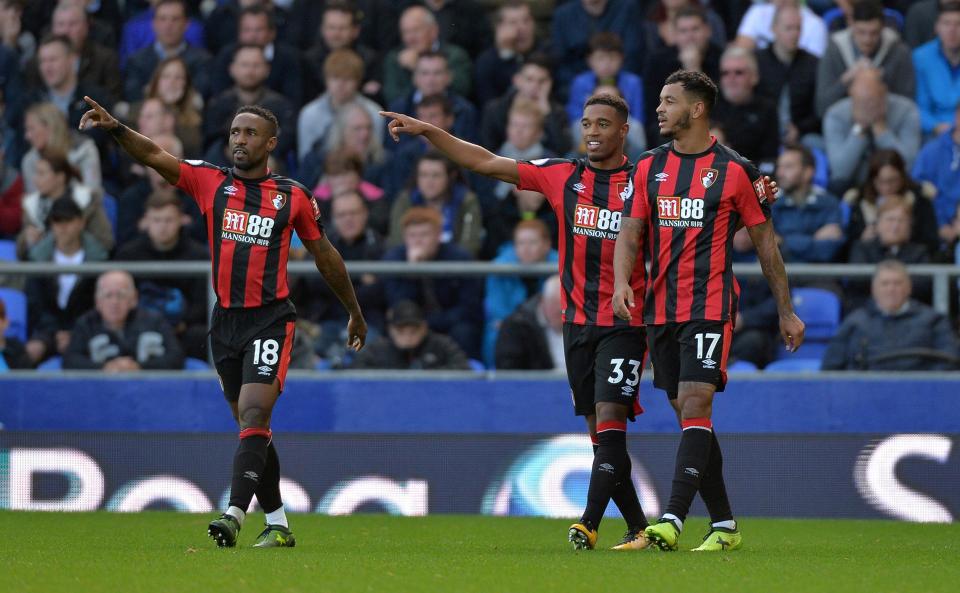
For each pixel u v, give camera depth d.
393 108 43.41
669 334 20.98
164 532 26.38
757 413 34.09
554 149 40.75
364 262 35.84
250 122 21.45
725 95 40.78
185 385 34.81
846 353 34.16
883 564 19.36
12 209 41.78
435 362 34.62
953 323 34.09
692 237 20.66
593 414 22.36
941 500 33.53
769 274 21.17
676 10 45.28
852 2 45.03
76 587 15.73
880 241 36.09
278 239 21.53
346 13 44.81
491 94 44.41
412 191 38.28
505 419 34.31
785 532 28.56
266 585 15.95
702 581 16.59
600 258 21.84
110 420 34.97
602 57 42.78
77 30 45.75
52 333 35.50
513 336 34.31
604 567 18.09
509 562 18.81
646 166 21.08
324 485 34.72
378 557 19.73
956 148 39.34
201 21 49.47
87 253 38.66
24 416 35.19
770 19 45.25
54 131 41.41
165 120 41.91
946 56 42.97
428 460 34.44
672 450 33.91
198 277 35.22
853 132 40.19
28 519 30.22
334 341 35.09
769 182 20.95
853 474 33.78
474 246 37.66
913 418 33.69
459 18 46.47
